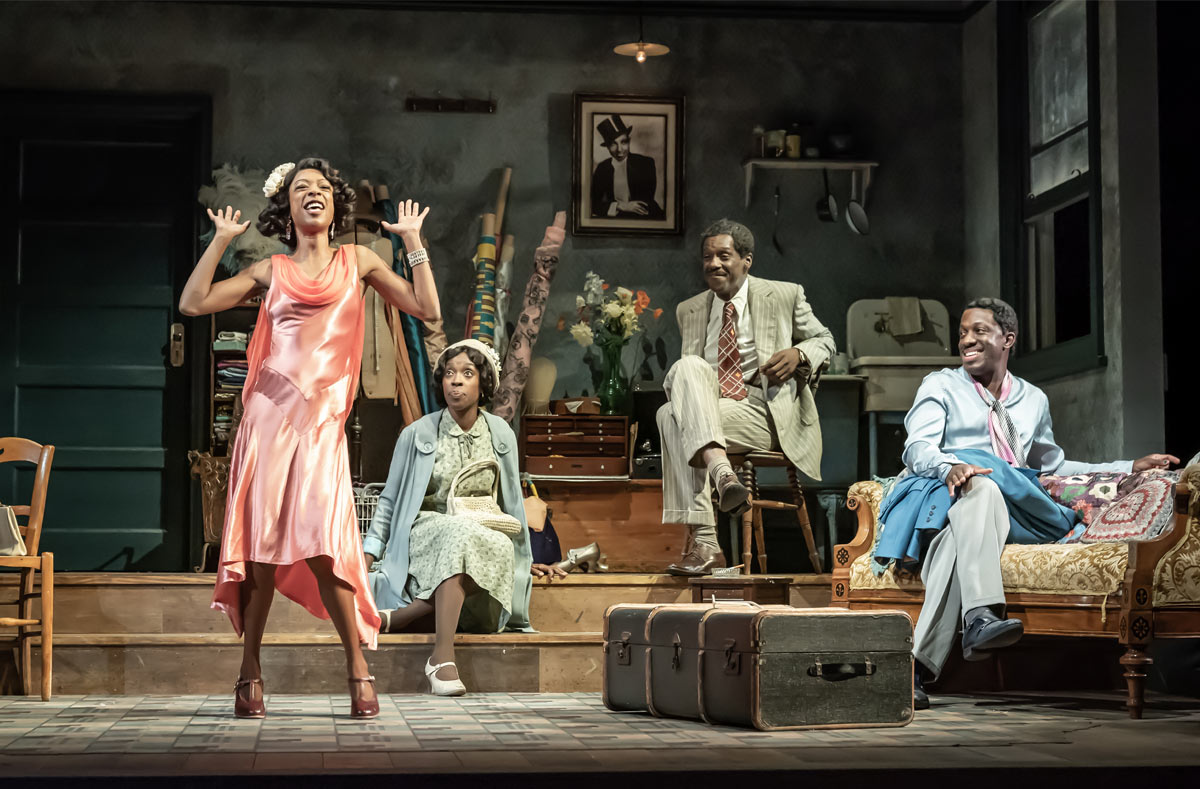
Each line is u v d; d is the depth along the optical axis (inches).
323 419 157.3
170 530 298.8
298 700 179.2
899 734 140.8
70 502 297.0
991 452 185.0
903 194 314.8
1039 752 125.3
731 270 232.5
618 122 308.8
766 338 232.2
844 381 282.7
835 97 314.8
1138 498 170.1
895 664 148.5
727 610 151.7
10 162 300.2
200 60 301.6
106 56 299.6
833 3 312.3
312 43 304.0
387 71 305.6
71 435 298.2
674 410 214.2
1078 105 262.4
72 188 301.6
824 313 311.4
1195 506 158.2
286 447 156.1
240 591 158.2
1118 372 235.5
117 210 302.0
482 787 108.4
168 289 301.9
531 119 308.2
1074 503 180.1
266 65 302.8
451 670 185.6
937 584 169.5
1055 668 205.9
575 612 213.5
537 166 308.0
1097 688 207.2
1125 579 156.3
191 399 297.4
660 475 277.1
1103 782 115.0
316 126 303.1
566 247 307.3
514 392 289.7
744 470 235.0
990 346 188.2
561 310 305.4
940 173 315.6
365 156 303.7
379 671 190.7
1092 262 241.8
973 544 166.9
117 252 301.6
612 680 166.6
